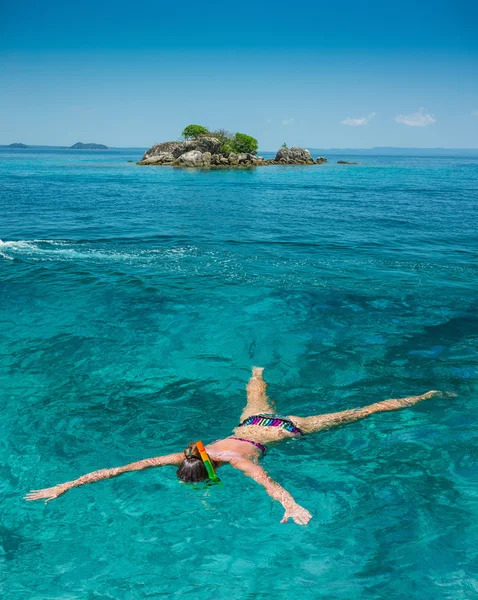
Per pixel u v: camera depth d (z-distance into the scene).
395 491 4.39
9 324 8.17
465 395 6.07
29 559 3.70
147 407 5.84
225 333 7.94
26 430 5.33
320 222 19.44
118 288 10.16
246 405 5.86
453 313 8.88
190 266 12.04
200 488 4.43
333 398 6.04
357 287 10.42
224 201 26.80
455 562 3.59
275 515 4.11
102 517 4.11
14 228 16.95
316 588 3.41
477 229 18.05
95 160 100.06
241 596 3.37
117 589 3.45
